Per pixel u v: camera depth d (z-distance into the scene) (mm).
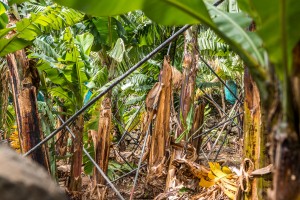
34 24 2631
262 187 1514
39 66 3193
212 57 5922
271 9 806
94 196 3344
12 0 2467
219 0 1784
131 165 5164
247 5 1000
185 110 3133
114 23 4012
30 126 2742
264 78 830
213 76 6605
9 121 4395
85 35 3799
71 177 3420
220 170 2219
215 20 1052
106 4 1160
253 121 1562
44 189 518
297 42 790
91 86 3547
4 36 2770
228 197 2021
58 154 5414
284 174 757
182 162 2377
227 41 931
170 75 2949
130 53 4801
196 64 3195
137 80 5332
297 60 771
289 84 763
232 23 1031
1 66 3340
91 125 3676
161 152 2928
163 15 1091
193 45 3186
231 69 5883
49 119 3355
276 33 805
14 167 518
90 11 1185
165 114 2949
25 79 2746
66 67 3441
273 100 798
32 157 2738
